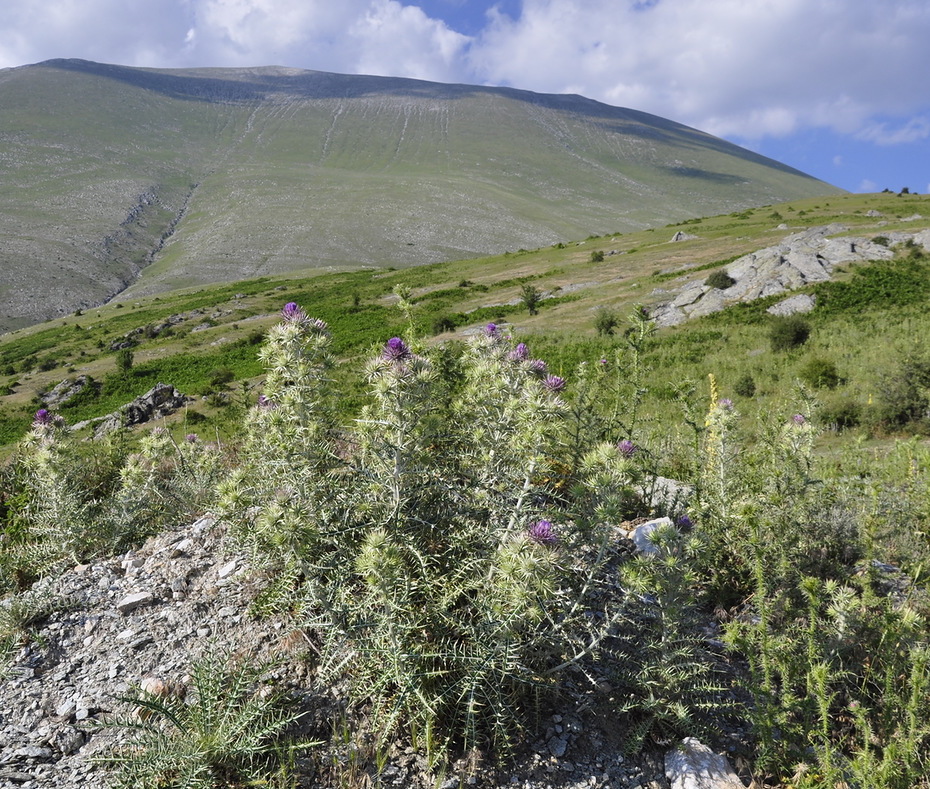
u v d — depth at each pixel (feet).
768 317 107.96
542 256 289.33
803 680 9.59
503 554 8.64
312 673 9.89
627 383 17.48
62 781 8.35
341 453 12.87
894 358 64.90
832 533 13.75
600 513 9.04
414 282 263.29
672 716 9.39
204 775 7.98
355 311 207.51
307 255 495.82
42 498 15.29
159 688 9.66
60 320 350.02
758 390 64.64
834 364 66.08
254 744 8.13
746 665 11.09
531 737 9.13
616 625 10.79
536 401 10.20
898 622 8.94
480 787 8.31
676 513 14.92
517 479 10.78
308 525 9.45
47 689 10.11
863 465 20.83
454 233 561.84
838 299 108.78
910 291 107.34
